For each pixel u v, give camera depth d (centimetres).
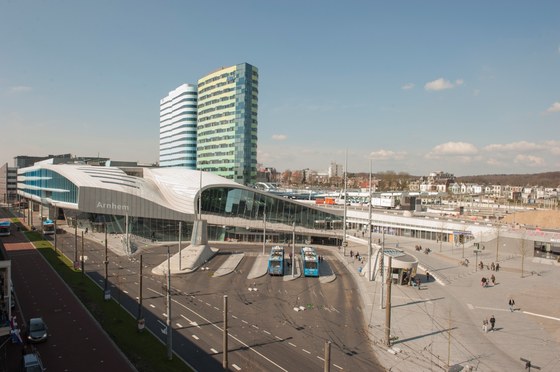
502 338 3909
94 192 9262
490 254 8594
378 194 17325
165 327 3944
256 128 16250
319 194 19325
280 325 4097
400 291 5556
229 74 16050
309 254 6794
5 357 3253
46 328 3788
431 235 10362
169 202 10100
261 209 10394
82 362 3147
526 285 6078
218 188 10081
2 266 3672
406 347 3600
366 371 3100
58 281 5512
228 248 9038
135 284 5531
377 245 9406
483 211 16625
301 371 3069
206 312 4441
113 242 8706
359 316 4447
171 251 8188
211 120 17088
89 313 4256
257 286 5656
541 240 8250
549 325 4312
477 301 5159
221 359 3253
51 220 10719
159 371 3002
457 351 3553
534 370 3222
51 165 11319
